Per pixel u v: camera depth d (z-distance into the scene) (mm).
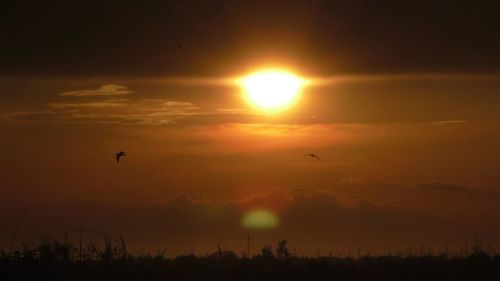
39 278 108938
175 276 112562
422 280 115250
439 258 126500
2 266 111188
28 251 114938
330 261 123750
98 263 115750
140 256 122125
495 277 116250
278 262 122125
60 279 108562
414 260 123188
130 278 110562
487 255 127000
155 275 112000
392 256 129000
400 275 117062
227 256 128125
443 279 115875
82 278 109250
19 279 108438
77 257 117312
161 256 123625
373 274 116625
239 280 111938
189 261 121562
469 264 122312
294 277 113750
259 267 118062
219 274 114062
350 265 121000
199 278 112062
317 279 113375
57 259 115500
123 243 120875
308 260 124250
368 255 130500
